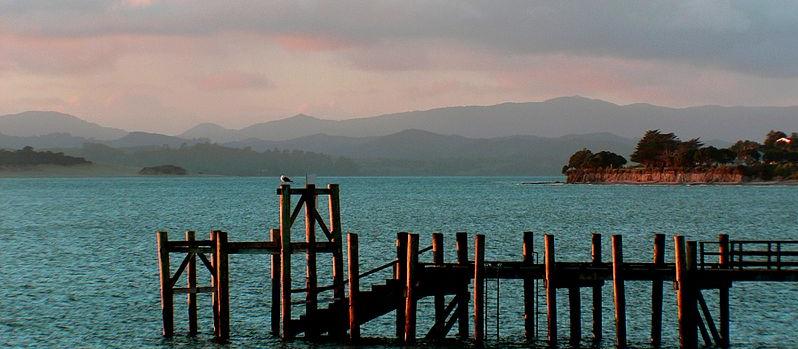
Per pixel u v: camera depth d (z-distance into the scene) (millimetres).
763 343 56094
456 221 171625
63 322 63125
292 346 52938
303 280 80438
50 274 87562
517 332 58281
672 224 163875
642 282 77500
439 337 53500
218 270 52719
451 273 51781
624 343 49844
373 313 52844
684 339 49469
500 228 151875
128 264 95812
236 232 148875
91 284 80062
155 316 64688
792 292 72500
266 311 65938
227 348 53500
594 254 51656
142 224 167750
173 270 89938
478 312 50031
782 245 115250
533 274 51344
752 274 50125
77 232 146000
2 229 154125
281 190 51906
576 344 51875
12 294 74500
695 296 50156
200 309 67188
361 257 101125
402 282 52344
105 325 61875
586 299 71438
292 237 123625
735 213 198500
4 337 58719
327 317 53469
